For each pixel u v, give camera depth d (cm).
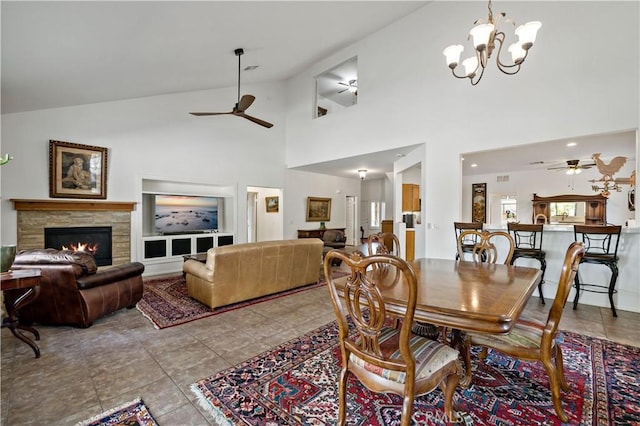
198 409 173
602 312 336
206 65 465
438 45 486
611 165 491
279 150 777
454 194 468
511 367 217
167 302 377
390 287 175
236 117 686
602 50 348
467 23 454
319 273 467
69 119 470
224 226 698
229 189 693
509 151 548
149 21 282
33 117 439
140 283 355
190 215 629
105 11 243
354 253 139
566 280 155
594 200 716
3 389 191
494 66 427
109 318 321
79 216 480
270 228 844
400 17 532
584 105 359
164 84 500
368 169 815
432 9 493
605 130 346
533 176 802
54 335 275
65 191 464
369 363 141
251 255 369
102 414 168
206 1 280
